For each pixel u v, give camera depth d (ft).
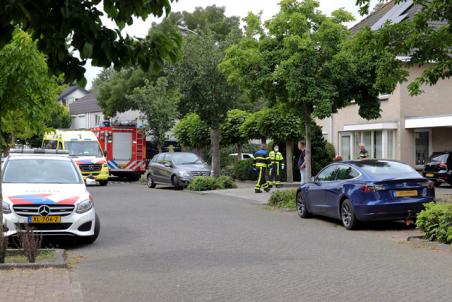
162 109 116.67
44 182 38.04
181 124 119.44
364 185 41.11
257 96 58.95
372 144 94.63
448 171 80.84
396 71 42.14
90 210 35.86
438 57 40.55
